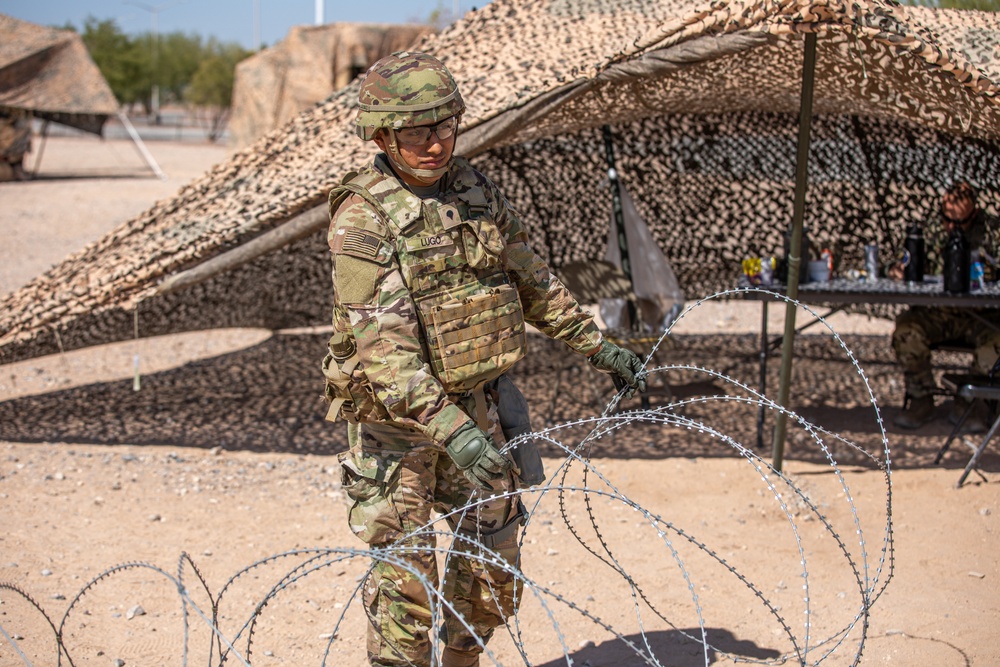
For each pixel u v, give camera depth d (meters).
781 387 5.34
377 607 3.01
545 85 5.15
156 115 55.38
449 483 3.07
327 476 5.71
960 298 5.52
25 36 23.52
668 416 2.97
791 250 5.12
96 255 6.18
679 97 5.82
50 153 32.72
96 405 7.08
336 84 18.47
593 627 3.97
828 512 5.07
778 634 3.88
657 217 7.91
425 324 2.82
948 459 5.77
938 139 6.65
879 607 4.07
